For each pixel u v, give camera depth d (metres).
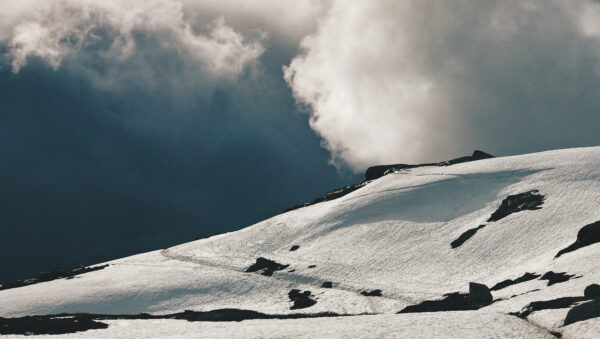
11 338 46.41
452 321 39.12
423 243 100.31
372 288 82.12
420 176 141.00
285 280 95.50
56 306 90.38
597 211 89.88
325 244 112.94
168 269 110.50
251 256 116.31
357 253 103.31
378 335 35.97
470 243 93.19
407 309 66.88
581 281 49.88
